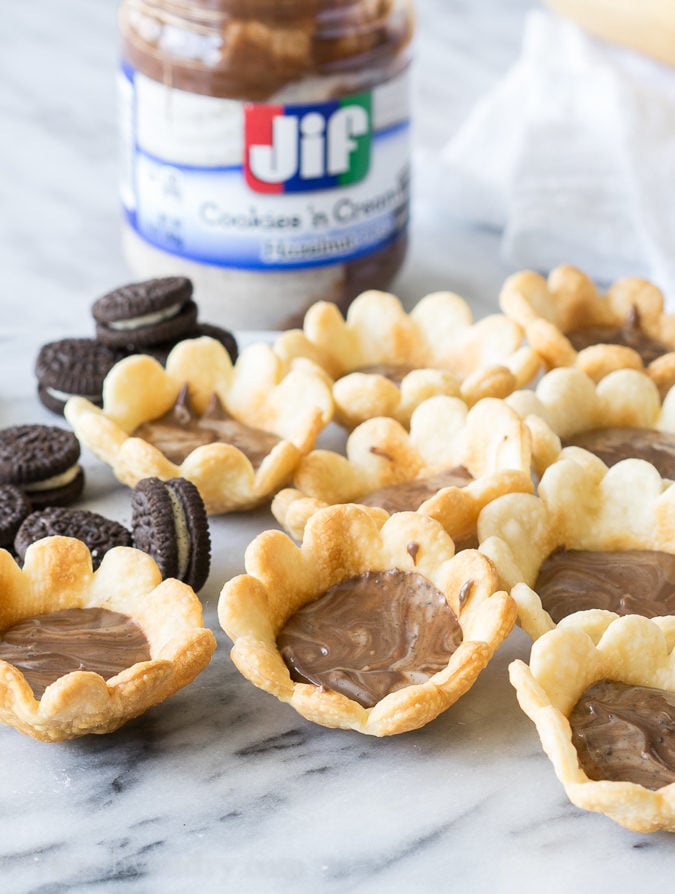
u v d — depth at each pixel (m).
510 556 0.46
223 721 0.45
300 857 0.42
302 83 0.56
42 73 0.78
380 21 0.57
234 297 0.59
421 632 0.45
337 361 0.55
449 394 0.52
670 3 0.62
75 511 0.50
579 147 0.63
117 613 0.46
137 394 0.52
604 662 0.44
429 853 0.42
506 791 0.44
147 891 0.42
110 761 0.44
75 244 0.67
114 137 0.74
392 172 0.59
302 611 0.46
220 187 0.57
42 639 0.45
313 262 0.59
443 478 0.50
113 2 0.82
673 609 0.46
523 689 0.42
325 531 0.46
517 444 0.49
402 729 0.43
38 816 0.43
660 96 0.63
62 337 0.59
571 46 0.66
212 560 0.50
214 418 0.53
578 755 0.42
